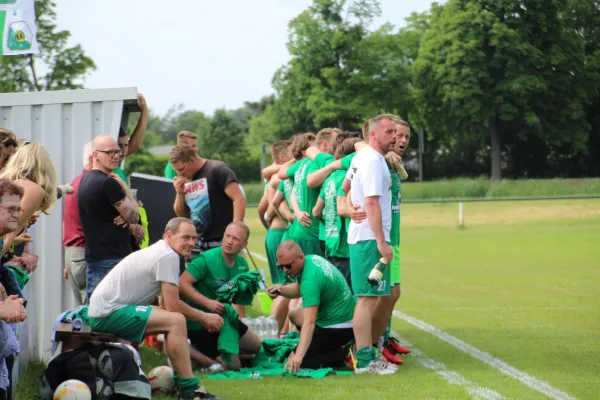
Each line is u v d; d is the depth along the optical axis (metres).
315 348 9.69
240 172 100.75
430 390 8.37
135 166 85.00
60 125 10.50
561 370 9.41
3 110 10.52
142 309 7.96
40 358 10.12
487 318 13.73
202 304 9.61
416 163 108.31
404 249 29.36
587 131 95.25
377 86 92.56
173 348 7.91
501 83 89.62
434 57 93.81
